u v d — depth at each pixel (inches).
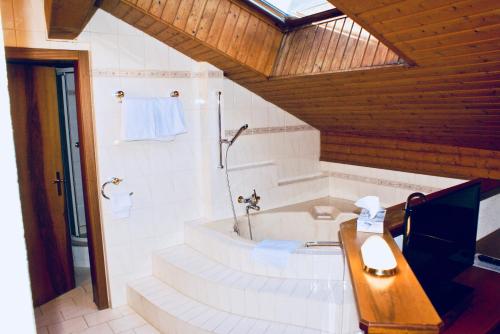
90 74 117.9
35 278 128.0
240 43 117.6
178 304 115.3
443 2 66.5
